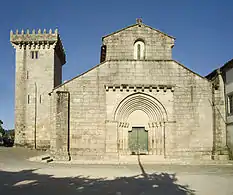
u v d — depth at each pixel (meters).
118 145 29.34
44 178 17.89
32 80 50.97
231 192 14.31
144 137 30.66
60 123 28.92
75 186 15.34
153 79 30.23
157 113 30.06
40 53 51.75
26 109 50.03
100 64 30.23
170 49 31.86
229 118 29.47
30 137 49.19
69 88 29.83
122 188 15.00
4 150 42.34
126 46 31.78
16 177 18.19
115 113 29.55
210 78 33.72
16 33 51.84
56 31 51.91
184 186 15.88
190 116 29.73
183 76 30.30
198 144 29.42
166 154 29.08
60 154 28.48
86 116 29.45
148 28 32.12
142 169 23.47
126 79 30.16
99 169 22.95
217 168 24.62
